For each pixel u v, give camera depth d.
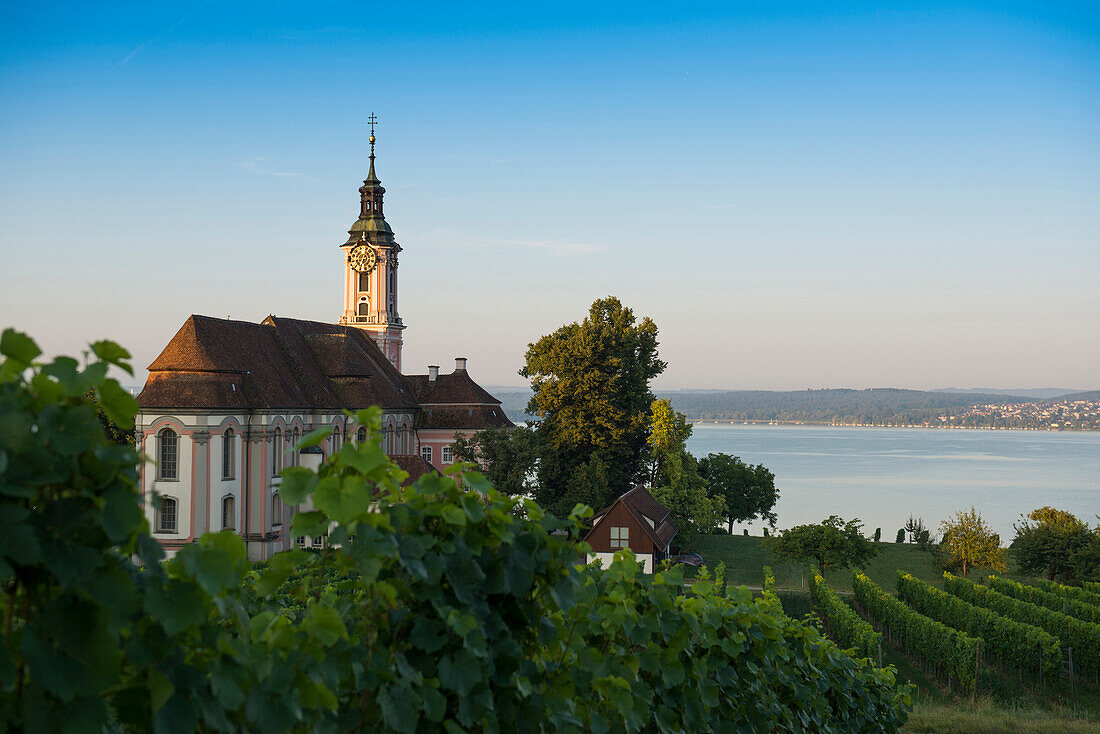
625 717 7.82
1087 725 22.92
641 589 9.12
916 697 37.88
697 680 9.91
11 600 3.73
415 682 5.77
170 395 64.44
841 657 15.30
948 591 64.62
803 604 60.28
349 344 86.75
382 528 5.62
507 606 6.62
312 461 73.94
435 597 5.87
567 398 80.31
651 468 85.56
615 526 66.94
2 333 3.69
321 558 5.80
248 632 4.98
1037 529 77.00
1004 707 36.50
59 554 3.65
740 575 75.81
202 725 4.38
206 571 4.23
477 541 6.23
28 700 3.56
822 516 163.38
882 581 75.62
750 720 11.59
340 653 5.26
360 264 105.06
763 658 11.77
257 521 68.44
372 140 106.69
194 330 67.06
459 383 99.69
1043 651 39.91
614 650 8.48
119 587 3.81
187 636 4.24
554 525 6.78
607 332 81.12
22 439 3.54
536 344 83.25
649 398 88.12
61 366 3.78
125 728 4.79
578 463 79.56
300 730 5.00
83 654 3.70
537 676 6.88
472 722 5.95
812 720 13.76
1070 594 61.19
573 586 6.88
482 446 77.56
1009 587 61.84
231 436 66.56
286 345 80.62
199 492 64.06
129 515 3.82
